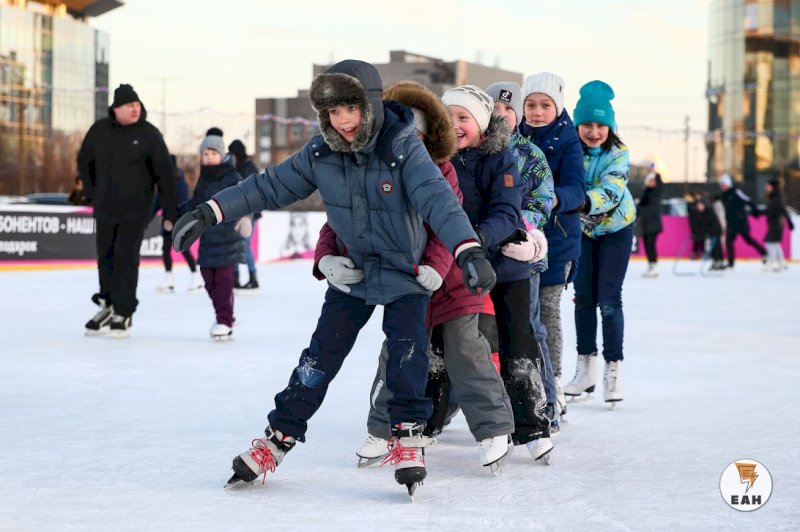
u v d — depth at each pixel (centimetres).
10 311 1005
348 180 337
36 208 1702
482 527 300
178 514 311
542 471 378
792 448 417
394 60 7981
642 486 354
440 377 394
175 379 592
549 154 464
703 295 1348
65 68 6419
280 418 347
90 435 430
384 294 343
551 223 463
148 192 800
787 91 5484
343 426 459
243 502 327
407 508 322
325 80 323
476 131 382
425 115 353
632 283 1619
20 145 5538
